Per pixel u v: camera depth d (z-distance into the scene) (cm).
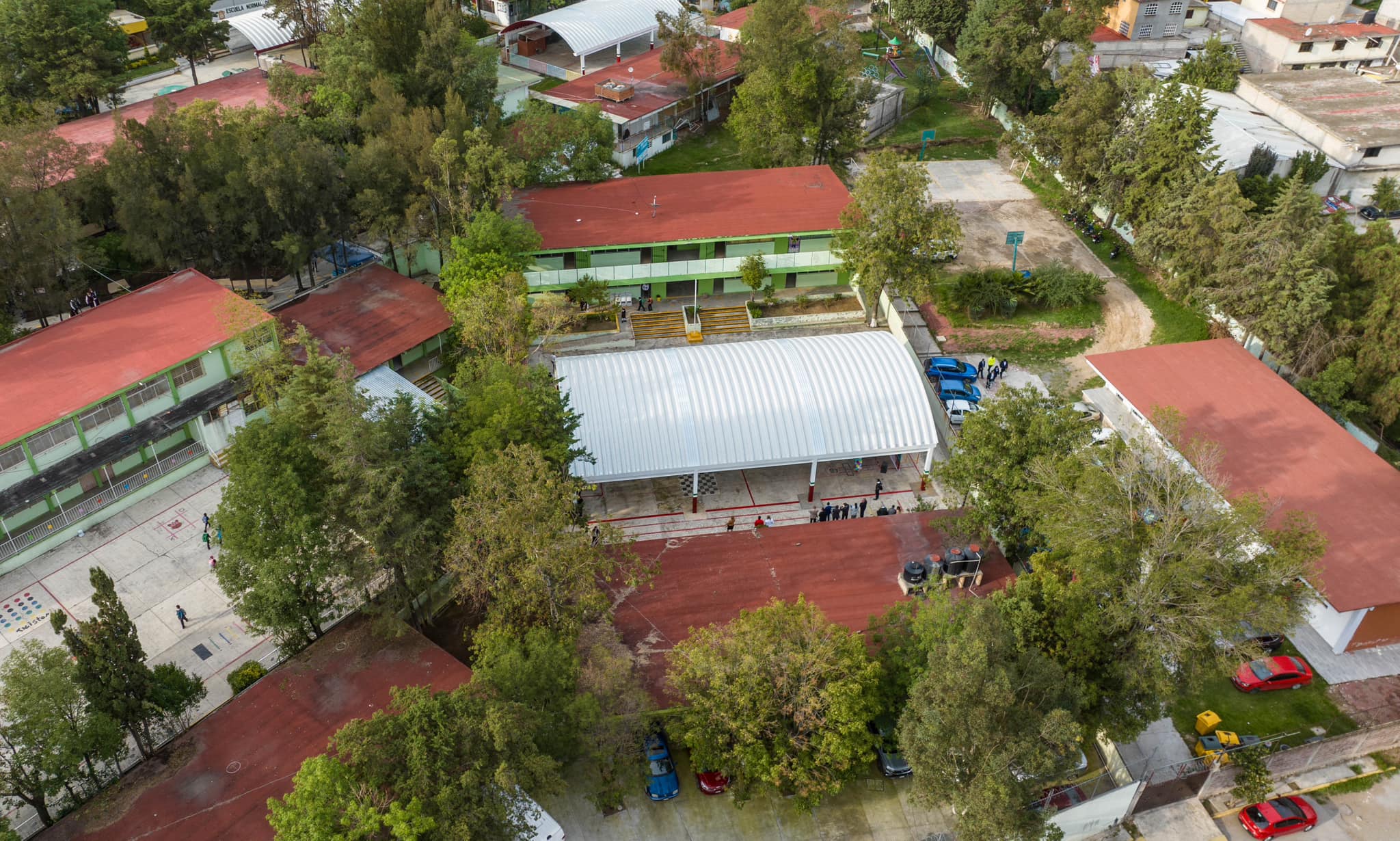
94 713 3894
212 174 7169
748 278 7719
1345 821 4494
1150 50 11931
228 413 6259
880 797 4494
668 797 4416
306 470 4738
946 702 3678
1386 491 5581
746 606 5000
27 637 5031
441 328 7081
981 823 3606
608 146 8756
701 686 4250
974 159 10312
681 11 10844
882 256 7056
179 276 6819
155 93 10538
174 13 10456
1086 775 4469
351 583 4606
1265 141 9188
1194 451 4931
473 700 3759
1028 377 7250
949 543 5391
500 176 7175
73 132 8700
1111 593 4356
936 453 6556
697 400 6166
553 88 11012
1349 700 4994
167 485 6084
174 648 5012
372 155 7356
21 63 9181
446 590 5216
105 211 7425
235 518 4441
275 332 5969
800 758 4078
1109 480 4381
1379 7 13562
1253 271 6744
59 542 5619
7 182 6384
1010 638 3925
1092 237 8794
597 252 7688
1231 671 4216
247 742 4219
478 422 5103
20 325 7206
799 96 8669
